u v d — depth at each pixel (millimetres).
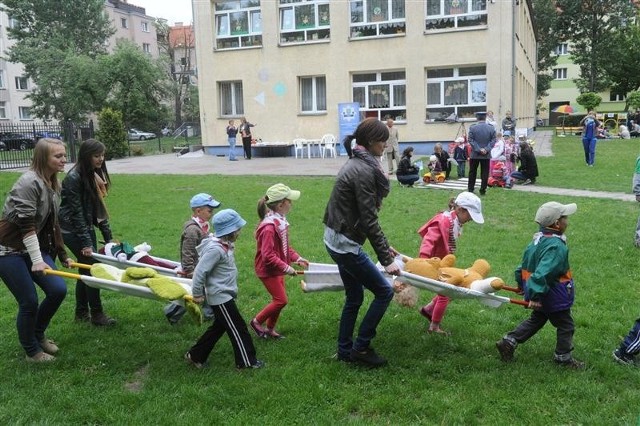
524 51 34062
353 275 4543
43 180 4742
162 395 4305
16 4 53250
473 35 24109
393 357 4902
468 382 4398
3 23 57219
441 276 4867
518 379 4434
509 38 23672
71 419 4023
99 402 4211
